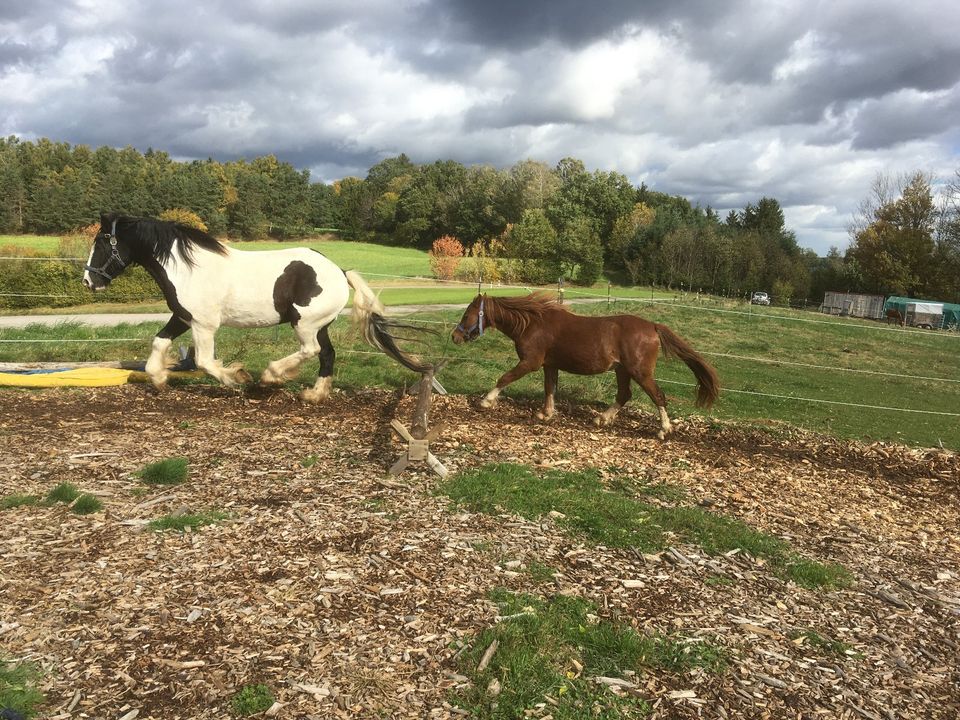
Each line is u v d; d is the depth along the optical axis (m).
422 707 2.82
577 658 3.26
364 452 6.30
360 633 3.30
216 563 3.92
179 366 9.16
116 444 6.22
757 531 5.25
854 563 4.85
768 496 6.23
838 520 5.80
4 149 97.06
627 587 4.05
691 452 7.57
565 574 4.12
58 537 4.16
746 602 4.04
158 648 3.09
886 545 5.30
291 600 3.56
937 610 4.24
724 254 55.53
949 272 50.97
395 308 21.19
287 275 7.86
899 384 14.50
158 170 87.31
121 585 3.62
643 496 5.82
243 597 3.56
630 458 7.03
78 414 7.38
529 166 84.62
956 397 13.38
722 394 11.47
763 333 21.27
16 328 13.45
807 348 19.09
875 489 6.86
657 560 4.47
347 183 128.25
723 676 3.24
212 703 2.75
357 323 8.28
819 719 3.00
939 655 3.68
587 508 5.23
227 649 3.11
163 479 5.24
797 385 13.28
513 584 3.92
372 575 3.88
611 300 26.30
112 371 8.91
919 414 11.19
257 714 2.70
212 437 6.61
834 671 3.40
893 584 4.56
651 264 57.22
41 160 84.50
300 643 3.19
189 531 4.32
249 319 8.02
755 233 60.78
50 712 2.64
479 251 55.84
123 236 7.65
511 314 8.26
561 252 56.25
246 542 4.21
